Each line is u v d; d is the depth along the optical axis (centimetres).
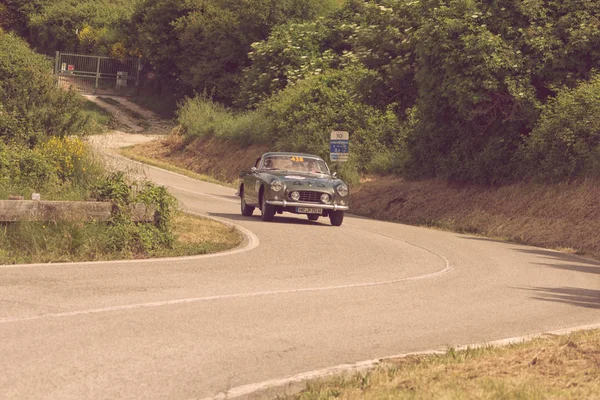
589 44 2903
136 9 8031
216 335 832
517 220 2658
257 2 6462
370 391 631
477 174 3028
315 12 6469
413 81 3441
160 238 1545
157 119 7044
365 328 922
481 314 1064
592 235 2366
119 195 1546
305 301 1071
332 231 2123
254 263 1429
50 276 1142
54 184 1869
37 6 9275
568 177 2680
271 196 2234
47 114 2464
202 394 628
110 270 1240
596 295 1332
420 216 3077
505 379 664
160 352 746
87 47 8525
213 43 6650
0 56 2700
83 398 595
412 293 1205
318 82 4775
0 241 1388
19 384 618
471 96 2864
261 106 5353
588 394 624
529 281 1454
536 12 2980
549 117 2848
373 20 3591
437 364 742
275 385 661
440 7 3111
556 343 849
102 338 785
